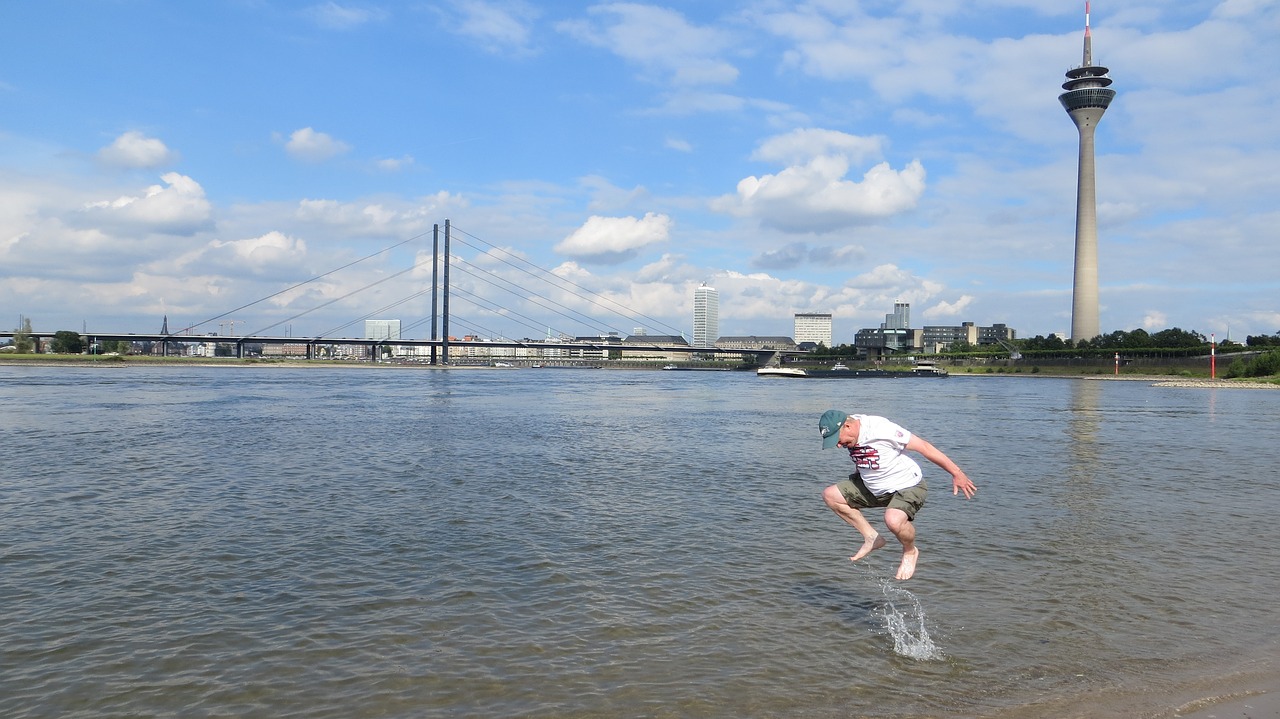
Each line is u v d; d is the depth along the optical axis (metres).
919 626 8.89
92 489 17.78
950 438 32.62
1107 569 11.27
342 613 9.23
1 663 7.73
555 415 44.94
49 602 9.59
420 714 6.73
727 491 18.20
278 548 12.30
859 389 105.50
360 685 7.28
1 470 20.81
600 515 15.12
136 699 6.99
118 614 9.17
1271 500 17.25
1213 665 7.89
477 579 10.63
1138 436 33.75
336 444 27.86
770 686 7.32
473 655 7.98
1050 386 122.44
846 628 8.80
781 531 13.77
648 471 21.61
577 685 7.31
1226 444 30.14
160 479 19.38
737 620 9.06
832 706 6.94
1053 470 22.28
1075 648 8.28
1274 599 9.93
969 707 6.96
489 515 15.02
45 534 13.20
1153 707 6.98
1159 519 14.95
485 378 140.00
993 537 13.29
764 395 80.25
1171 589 10.32
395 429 34.38
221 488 18.03
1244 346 171.25
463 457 24.41
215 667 7.68
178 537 13.02
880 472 8.96
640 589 10.22
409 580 10.58
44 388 74.88
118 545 12.45
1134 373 181.75
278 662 7.79
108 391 69.44
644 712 6.79
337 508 15.64
